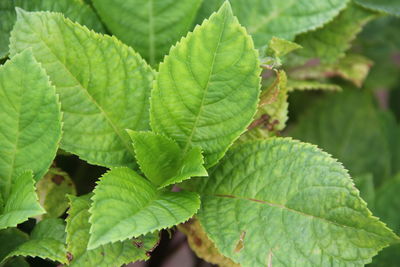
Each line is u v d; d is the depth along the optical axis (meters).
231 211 0.58
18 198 0.55
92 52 0.58
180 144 0.59
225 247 0.57
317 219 0.56
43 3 0.62
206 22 0.56
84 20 0.63
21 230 0.60
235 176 0.59
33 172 0.57
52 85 0.56
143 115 0.59
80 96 0.58
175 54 0.56
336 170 0.56
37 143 0.56
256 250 0.57
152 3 0.63
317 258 0.56
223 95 0.57
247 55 0.56
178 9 0.63
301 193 0.57
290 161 0.58
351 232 0.55
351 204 0.55
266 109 0.62
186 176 0.57
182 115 0.58
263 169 0.58
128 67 0.58
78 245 0.56
